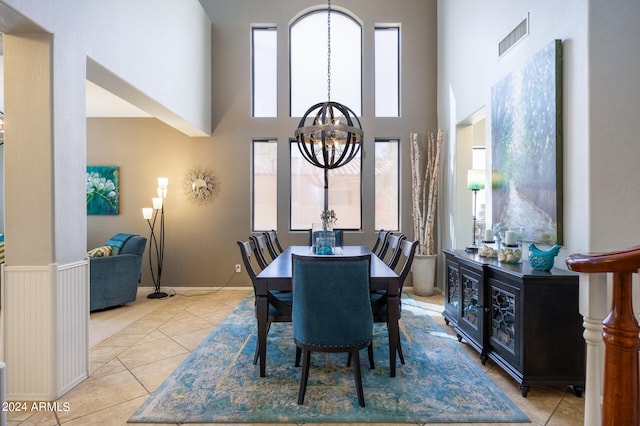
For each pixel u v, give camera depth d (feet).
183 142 17.01
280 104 17.07
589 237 7.12
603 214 7.06
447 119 15.61
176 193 17.03
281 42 17.04
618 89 7.02
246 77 17.10
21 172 6.97
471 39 12.94
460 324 10.14
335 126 9.47
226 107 17.07
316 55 17.51
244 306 14.07
